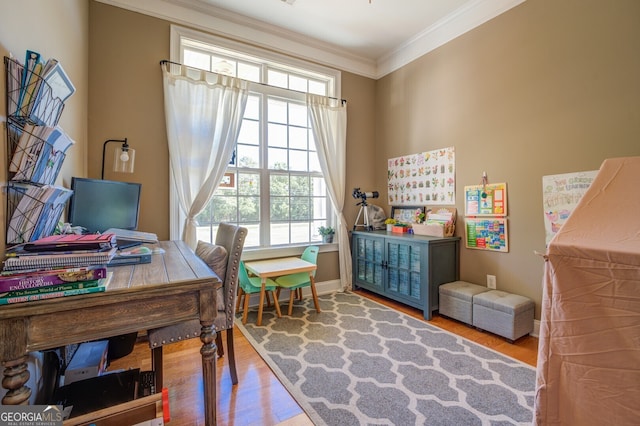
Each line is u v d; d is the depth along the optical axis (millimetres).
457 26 2965
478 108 2816
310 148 3613
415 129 3455
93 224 1955
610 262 881
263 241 3283
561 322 978
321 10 2873
